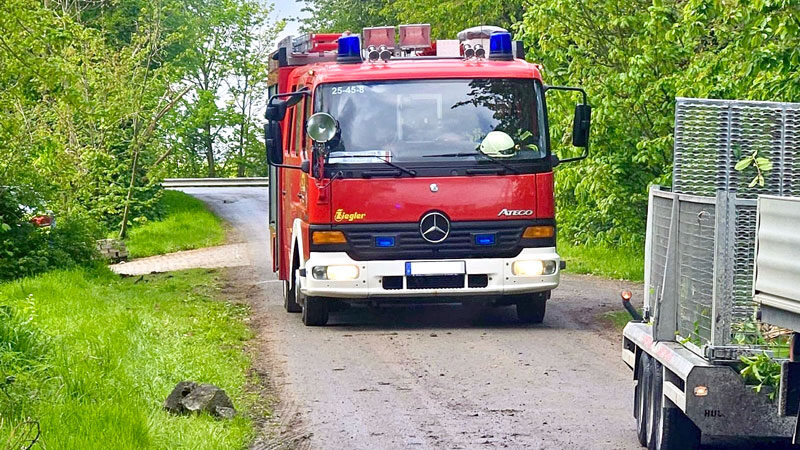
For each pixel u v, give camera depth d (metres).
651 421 8.38
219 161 75.50
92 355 11.14
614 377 11.63
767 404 7.20
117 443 7.92
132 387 9.98
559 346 13.59
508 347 13.55
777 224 6.42
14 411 8.69
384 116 14.71
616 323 15.42
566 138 20.30
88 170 32.72
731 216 7.30
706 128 8.89
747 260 7.32
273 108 14.68
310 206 14.71
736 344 7.31
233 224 39.44
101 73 33.25
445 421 9.73
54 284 18.06
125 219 35.78
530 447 8.75
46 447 7.68
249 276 23.38
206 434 8.76
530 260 14.76
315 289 14.66
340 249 14.63
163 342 12.96
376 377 11.80
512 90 14.86
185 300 18.36
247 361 12.69
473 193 14.66
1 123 19.53
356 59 15.09
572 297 18.64
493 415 9.92
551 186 14.90
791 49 13.25
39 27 17.84
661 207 8.85
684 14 14.57
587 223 25.09
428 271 14.59
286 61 17.81
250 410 10.28
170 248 32.50
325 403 10.56
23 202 21.33
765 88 13.33
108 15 45.62
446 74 14.80
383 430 9.43
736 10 13.95
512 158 14.74
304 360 12.88
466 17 40.12
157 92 37.56
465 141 14.73
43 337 11.40
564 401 10.48
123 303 17.09
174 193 48.12
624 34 20.39
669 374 7.89
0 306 11.96
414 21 42.28
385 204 14.61
